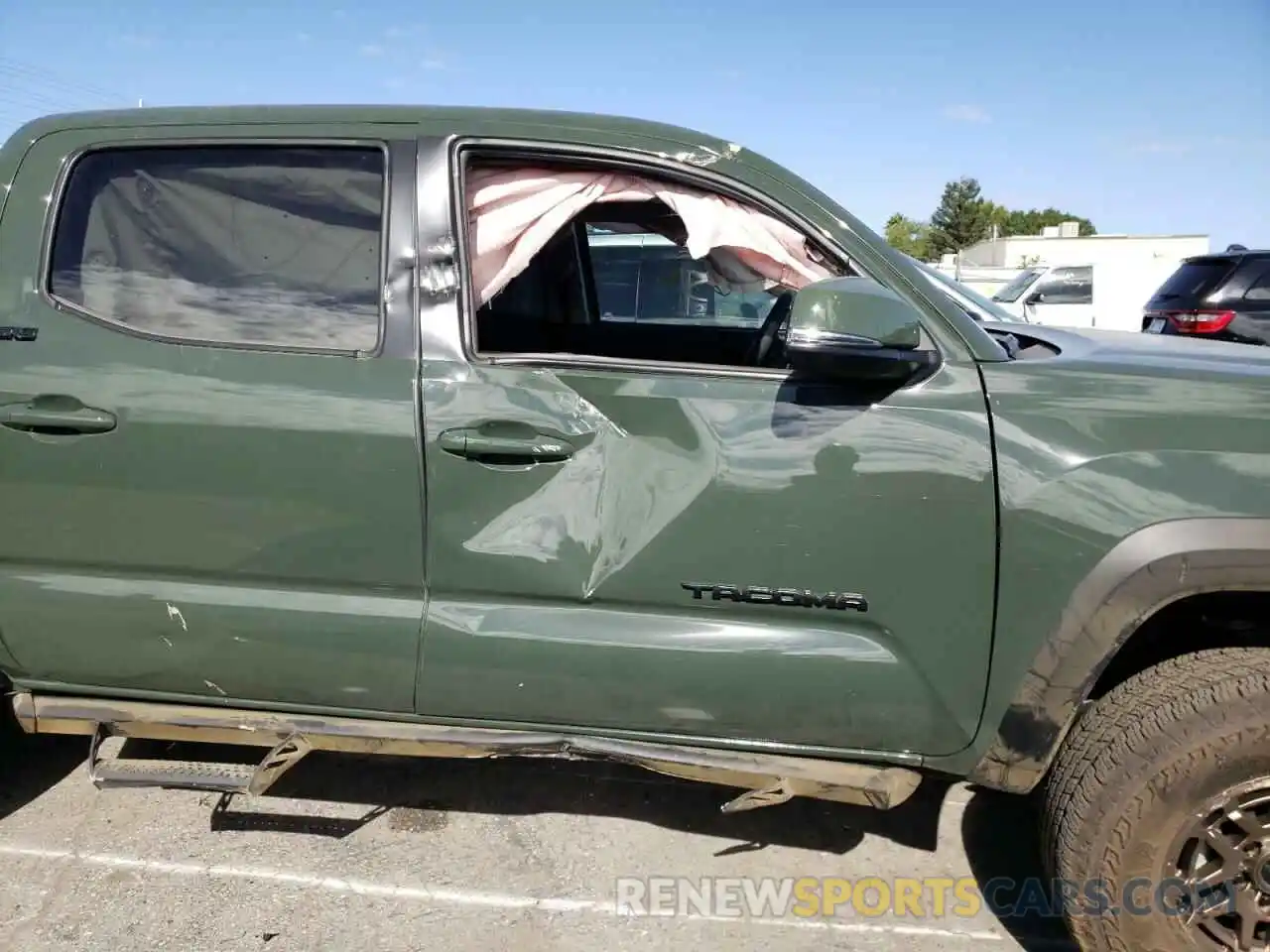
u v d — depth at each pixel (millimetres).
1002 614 2025
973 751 2121
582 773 3057
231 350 2207
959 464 2006
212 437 2174
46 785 2924
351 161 2271
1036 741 2057
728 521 2078
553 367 2137
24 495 2258
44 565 2303
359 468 2148
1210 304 8656
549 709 2219
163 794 2900
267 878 2529
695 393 2094
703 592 2109
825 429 2051
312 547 2201
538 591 2156
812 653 2096
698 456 2082
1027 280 15195
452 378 2137
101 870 2545
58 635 2318
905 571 2043
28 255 2285
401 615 2201
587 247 3061
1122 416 1990
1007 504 1991
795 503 2055
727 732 2188
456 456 2127
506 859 2633
